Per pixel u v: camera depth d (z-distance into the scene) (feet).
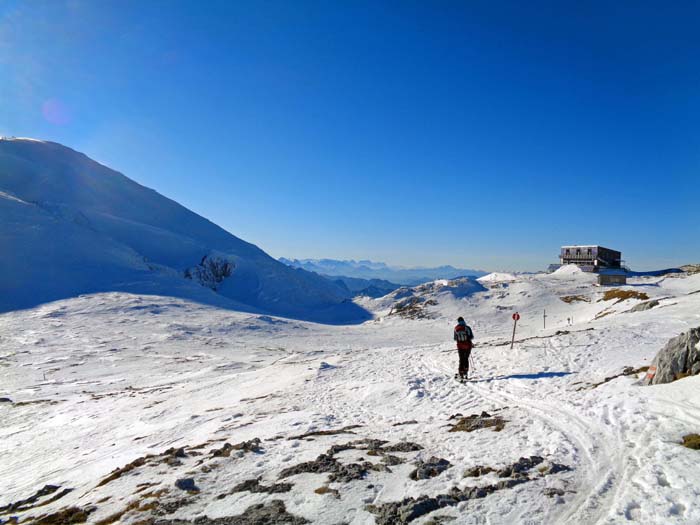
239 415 49.55
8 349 179.01
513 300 282.97
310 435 35.24
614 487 19.57
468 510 18.28
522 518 17.40
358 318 362.53
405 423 37.22
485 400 41.70
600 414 30.09
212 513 20.13
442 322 265.54
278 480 23.81
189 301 326.85
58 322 235.40
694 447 21.80
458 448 27.48
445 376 56.49
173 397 79.25
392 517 18.12
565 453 24.08
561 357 55.77
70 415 79.41
